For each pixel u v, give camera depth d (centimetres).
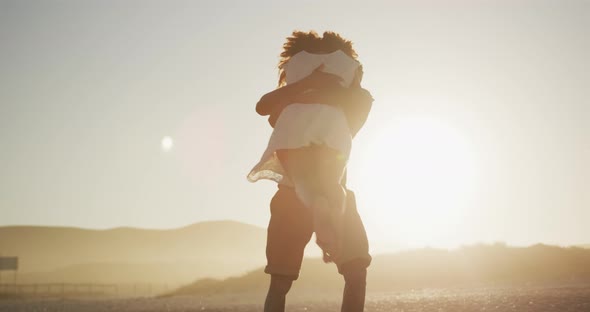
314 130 225
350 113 242
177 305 1794
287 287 267
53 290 9012
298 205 261
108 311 1567
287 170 229
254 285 3822
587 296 952
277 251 264
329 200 215
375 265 3869
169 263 17100
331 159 223
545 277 3216
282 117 234
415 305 1005
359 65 249
